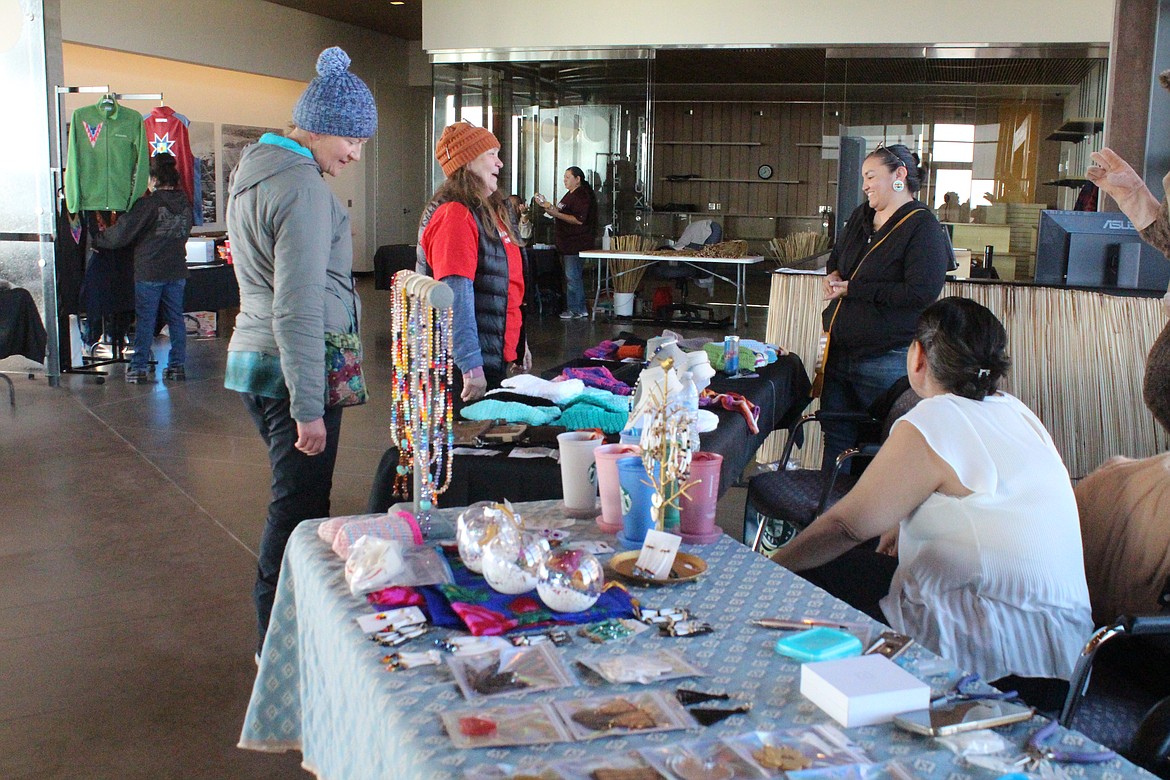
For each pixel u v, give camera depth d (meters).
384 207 16.22
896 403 3.35
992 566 1.83
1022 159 9.77
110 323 8.34
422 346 1.71
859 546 2.61
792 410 4.36
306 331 2.35
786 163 17.34
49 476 4.98
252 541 4.09
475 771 0.98
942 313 1.97
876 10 9.82
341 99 2.39
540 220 12.08
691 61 12.85
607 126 11.15
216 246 9.70
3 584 3.58
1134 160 5.34
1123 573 2.03
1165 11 5.21
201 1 12.24
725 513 4.60
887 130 9.97
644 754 1.01
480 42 11.22
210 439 5.78
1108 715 1.81
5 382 7.42
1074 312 4.11
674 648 1.31
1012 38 9.54
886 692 1.11
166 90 12.58
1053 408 4.16
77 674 2.90
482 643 1.30
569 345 9.58
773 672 1.24
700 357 3.09
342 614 1.41
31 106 7.14
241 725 2.62
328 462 2.61
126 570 3.74
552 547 1.68
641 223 11.45
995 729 1.10
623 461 1.72
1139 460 2.13
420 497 1.75
